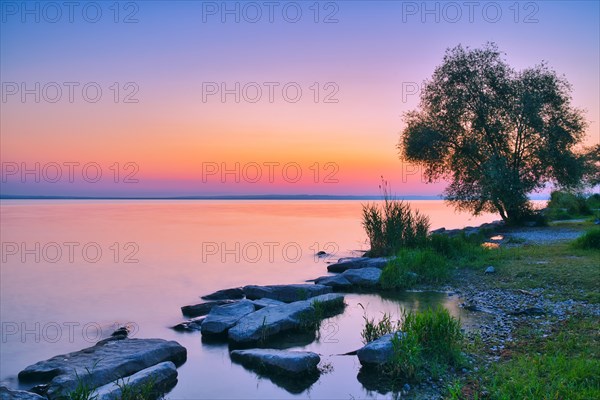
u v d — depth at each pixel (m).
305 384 6.55
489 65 26.17
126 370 6.96
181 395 6.39
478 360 6.54
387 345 6.80
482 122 25.88
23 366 8.09
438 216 51.88
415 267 13.11
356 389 6.27
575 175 25.38
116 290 14.27
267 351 7.46
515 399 5.07
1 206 104.06
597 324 7.53
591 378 5.33
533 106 24.62
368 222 17.06
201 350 8.35
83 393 5.63
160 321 10.78
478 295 10.73
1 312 11.80
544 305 9.13
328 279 13.24
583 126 25.47
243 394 6.38
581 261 12.76
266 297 11.93
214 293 12.97
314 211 72.00
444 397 5.63
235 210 77.62
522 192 25.11
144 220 46.69
